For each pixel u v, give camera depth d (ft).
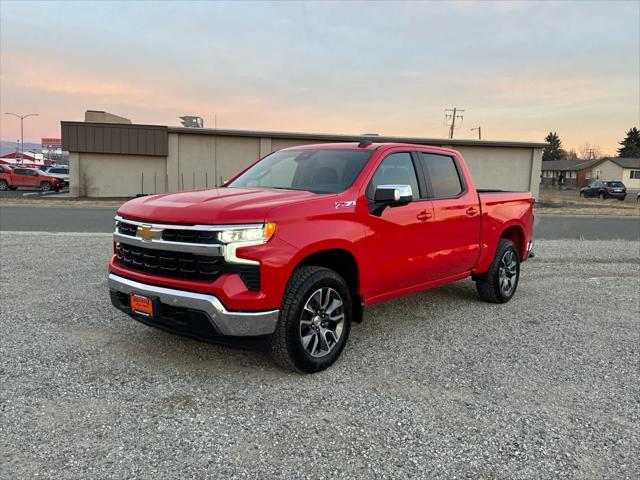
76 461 9.23
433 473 9.16
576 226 58.44
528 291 23.86
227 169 99.04
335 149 16.76
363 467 9.29
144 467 9.11
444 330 17.53
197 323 12.21
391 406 11.71
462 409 11.66
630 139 370.94
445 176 18.40
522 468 9.41
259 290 12.04
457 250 18.35
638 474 9.32
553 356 15.24
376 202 14.69
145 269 13.24
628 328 18.24
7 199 86.22
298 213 12.78
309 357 13.14
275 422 10.83
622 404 12.14
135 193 97.71
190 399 11.80
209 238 11.98
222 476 8.91
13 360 13.74
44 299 19.88
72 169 95.50
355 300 14.87
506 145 101.30
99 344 15.11
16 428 10.30
